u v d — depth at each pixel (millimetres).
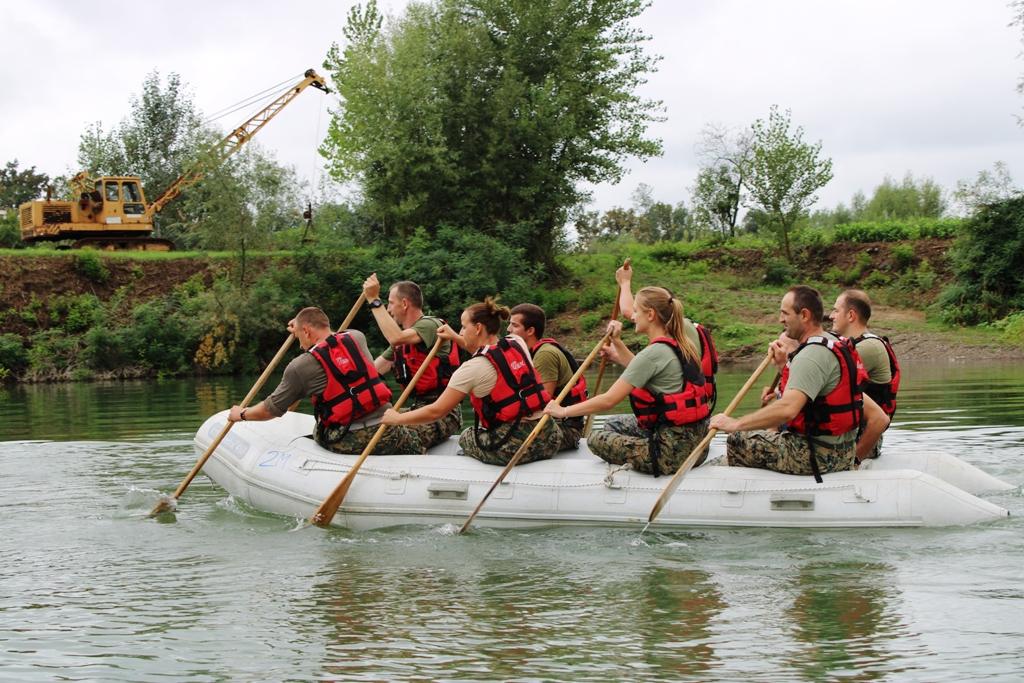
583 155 28766
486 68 28641
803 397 5258
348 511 6051
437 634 4039
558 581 4777
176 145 40250
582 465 5930
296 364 6297
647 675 3539
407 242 27156
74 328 24016
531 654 3781
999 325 23312
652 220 47500
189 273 26312
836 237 30344
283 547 5605
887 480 5535
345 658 3791
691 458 5410
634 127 29016
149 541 5789
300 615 4332
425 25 28969
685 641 3879
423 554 5371
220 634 4105
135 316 23812
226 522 6285
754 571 4828
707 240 32594
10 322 23797
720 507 5574
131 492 7227
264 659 3805
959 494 5559
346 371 6316
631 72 28953
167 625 4238
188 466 8555
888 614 4121
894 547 5133
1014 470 7324
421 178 27516
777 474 5637
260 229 27266
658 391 5613
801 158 29188
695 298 26766
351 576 4953
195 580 4934
